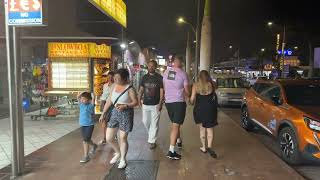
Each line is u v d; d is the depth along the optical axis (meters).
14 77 6.00
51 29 11.59
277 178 6.10
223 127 11.18
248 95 11.13
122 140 6.55
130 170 6.48
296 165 7.59
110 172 6.37
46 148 8.08
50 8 11.53
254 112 10.36
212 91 7.54
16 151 6.12
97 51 12.59
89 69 12.48
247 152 7.86
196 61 26.95
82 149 7.97
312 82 9.02
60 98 13.73
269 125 8.98
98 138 9.09
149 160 7.14
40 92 12.59
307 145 6.99
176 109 7.17
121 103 6.46
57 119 12.48
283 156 7.81
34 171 6.40
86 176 6.16
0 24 11.52
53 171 6.41
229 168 6.64
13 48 5.95
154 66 7.96
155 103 7.99
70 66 12.56
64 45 12.42
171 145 7.25
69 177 6.09
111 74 8.54
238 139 9.27
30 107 14.28
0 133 10.02
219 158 7.34
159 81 7.99
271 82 9.56
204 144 7.82
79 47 12.39
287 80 9.31
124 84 6.51
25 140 9.05
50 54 12.52
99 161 7.04
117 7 12.82
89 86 12.50
